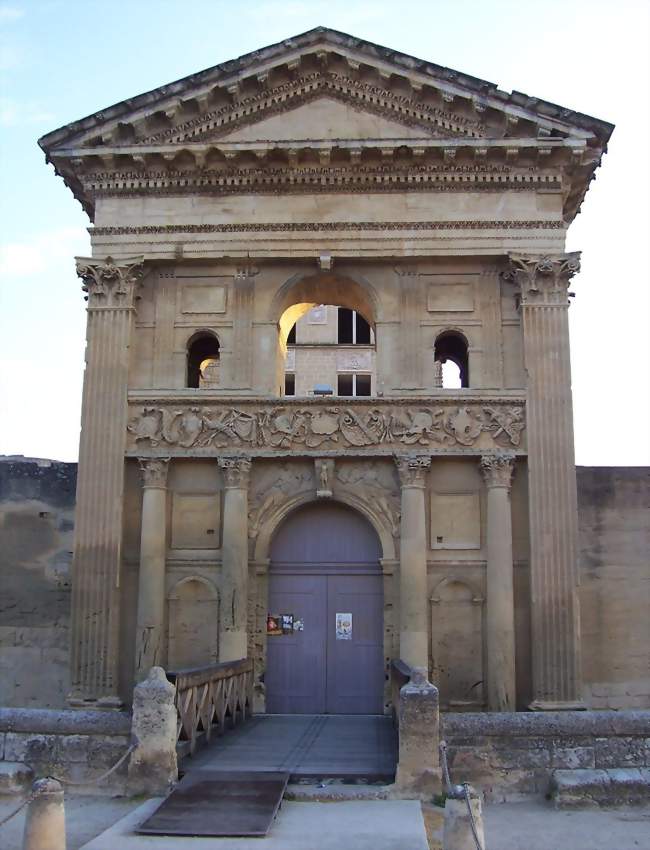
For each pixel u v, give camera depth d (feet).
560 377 86.58
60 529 99.86
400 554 85.66
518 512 86.02
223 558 85.76
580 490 94.79
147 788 53.72
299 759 60.49
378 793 52.85
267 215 90.53
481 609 84.99
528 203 89.61
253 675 85.97
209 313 90.99
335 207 90.38
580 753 55.01
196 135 91.35
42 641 97.81
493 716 55.72
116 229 90.74
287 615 88.94
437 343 95.50
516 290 89.81
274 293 90.99
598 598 92.73
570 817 51.37
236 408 88.07
